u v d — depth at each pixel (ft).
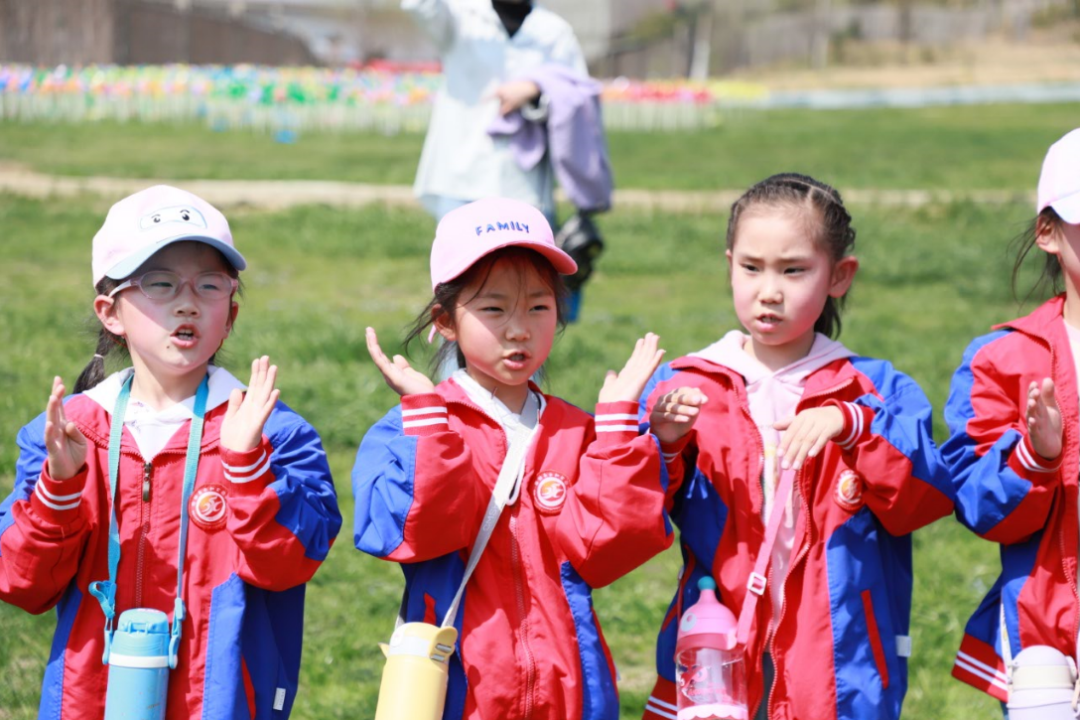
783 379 24.14
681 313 80.69
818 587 22.56
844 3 469.98
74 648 21.45
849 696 22.27
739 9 444.55
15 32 269.64
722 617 22.44
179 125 207.21
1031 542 23.65
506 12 51.24
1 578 21.29
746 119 261.24
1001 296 87.92
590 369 59.36
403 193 131.54
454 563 21.68
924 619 36.58
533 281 22.13
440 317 22.75
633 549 21.29
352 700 31.58
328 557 40.16
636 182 145.28
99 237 22.47
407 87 224.53
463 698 21.12
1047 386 21.85
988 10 457.68
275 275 92.27
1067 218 23.32
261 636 21.77
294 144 189.16
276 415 22.71
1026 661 22.88
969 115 274.57
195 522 21.67
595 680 21.48
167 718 21.26
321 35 372.38
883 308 83.76
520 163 51.13
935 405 54.08
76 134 187.52
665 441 22.33
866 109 292.61
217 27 321.52
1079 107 294.46
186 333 22.04
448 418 22.04
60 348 63.00
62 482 20.56
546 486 21.94
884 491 22.22
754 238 23.39
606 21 431.84
